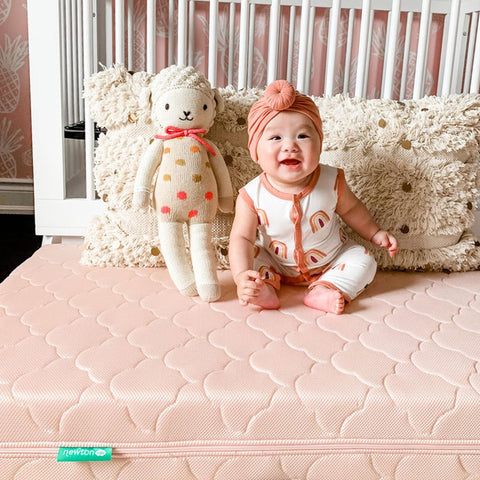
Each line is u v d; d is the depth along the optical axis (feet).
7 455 2.36
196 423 2.36
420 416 2.37
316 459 2.42
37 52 4.57
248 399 2.36
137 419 2.35
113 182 3.99
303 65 4.69
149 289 3.59
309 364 2.60
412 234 3.96
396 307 3.35
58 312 3.15
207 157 3.72
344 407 2.37
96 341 2.79
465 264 4.07
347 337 2.90
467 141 3.94
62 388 2.38
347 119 3.99
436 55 7.97
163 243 3.65
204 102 3.68
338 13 4.65
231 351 2.71
